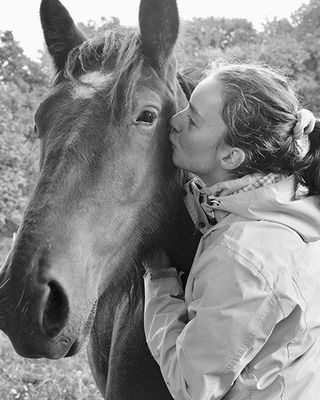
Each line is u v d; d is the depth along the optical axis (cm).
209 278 189
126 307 245
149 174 208
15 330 182
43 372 480
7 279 183
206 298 189
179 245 234
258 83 199
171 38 210
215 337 185
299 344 192
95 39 215
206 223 220
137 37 211
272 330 187
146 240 220
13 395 436
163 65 210
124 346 241
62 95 204
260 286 185
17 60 771
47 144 199
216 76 204
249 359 187
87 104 200
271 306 185
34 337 181
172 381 195
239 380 191
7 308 181
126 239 210
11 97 723
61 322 185
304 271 192
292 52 684
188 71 243
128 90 200
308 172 205
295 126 199
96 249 199
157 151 209
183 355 189
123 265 216
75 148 194
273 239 191
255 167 200
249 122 198
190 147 205
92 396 450
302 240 196
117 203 201
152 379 234
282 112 198
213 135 202
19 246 185
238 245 189
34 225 187
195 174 215
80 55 212
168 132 212
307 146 206
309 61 698
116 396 245
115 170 199
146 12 209
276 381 192
